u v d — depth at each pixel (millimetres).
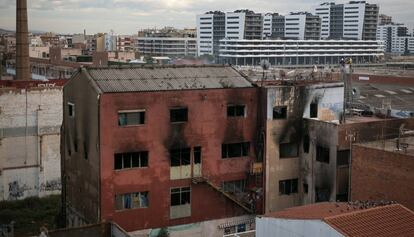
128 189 46906
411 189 40156
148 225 48062
